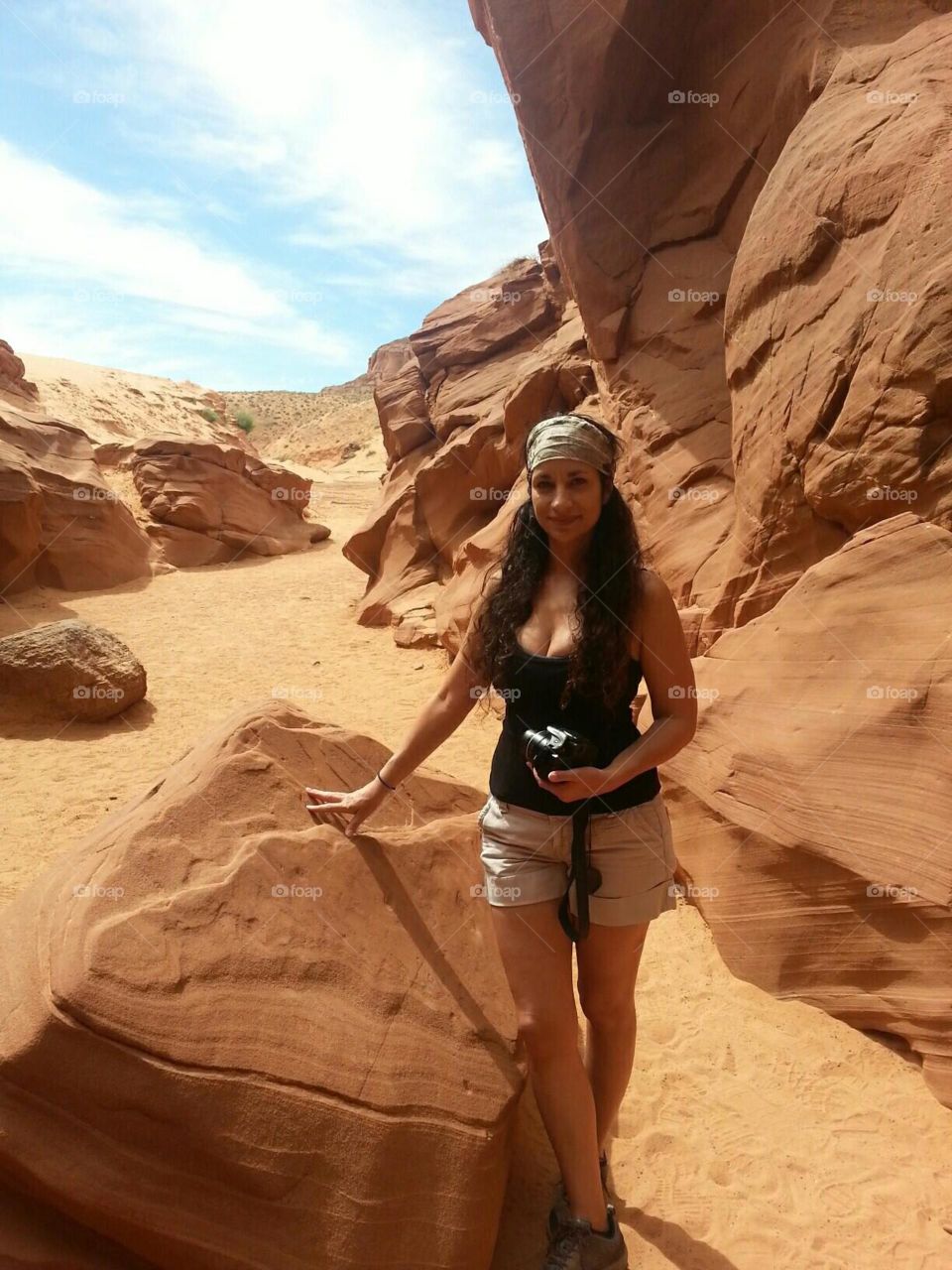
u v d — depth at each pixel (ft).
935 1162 9.29
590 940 6.89
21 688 24.36
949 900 10.26
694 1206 8.63
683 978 12.40
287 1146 6.46
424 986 7.70
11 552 41.24
